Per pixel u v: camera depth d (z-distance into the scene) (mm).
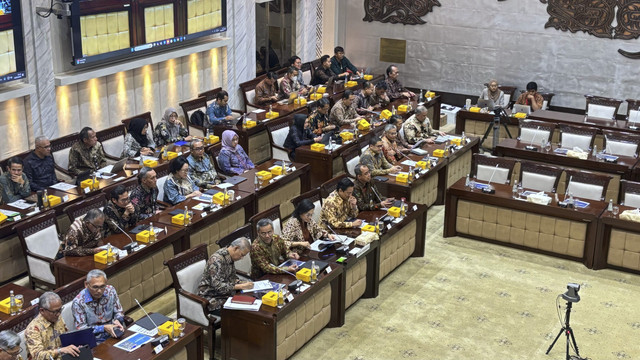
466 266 9750
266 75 14391
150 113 12430
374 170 10570
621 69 15398
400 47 17312
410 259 9922
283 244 8047
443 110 16266
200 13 13430
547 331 8266
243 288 7418
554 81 16062
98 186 9664
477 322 8422
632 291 9195
